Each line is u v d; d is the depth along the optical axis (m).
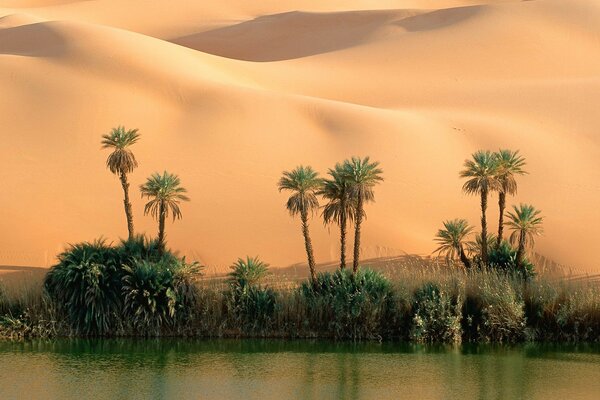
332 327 46.81
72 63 73.94
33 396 35.44
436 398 35.84
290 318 46.88
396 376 39.47
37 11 150.12
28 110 68.75
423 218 63.72
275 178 65.38
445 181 67.44
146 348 44.25
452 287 48.12
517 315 46.56
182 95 72.56
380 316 46.94
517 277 50.72
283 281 52.00
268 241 60.00
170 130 68.88
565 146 73.00
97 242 51.38
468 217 64.44
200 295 47.09
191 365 40.97
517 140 72.50
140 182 63.94
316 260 59.16
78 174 63.91
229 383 37.81
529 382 38.59
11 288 48.12
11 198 61.12
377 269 55.53
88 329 46.28
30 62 74.00
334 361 42.34
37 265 56.44
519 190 67.44
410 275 50.94
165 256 48.69
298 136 69.75
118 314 46.53
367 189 49.22
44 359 41.78
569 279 55.97
